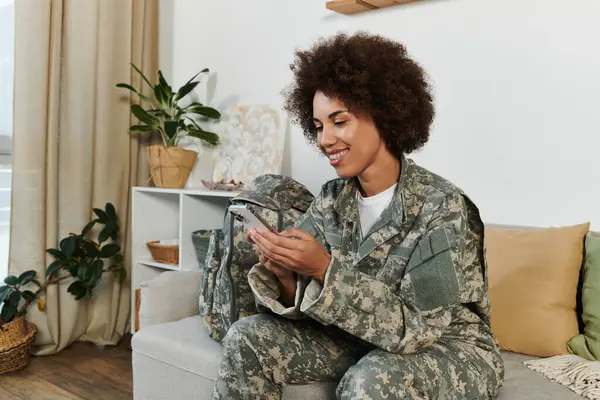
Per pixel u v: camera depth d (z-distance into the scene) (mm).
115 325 2764
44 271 2496
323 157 2381
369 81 1170
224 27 2725
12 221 2447
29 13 2396
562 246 1513
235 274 1542
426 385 1017
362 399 978
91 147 2621
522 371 1375
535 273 1516
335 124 1199
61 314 2580
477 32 1918
